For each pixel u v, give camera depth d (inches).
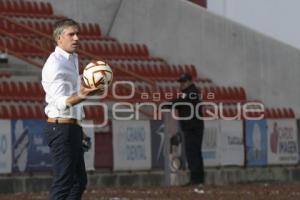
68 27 914.7
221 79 2650.1
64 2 2706.7
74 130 915.4
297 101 2652.6
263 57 2655.0
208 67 2664.9
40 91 2182.6
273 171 2256.4
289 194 1585.9
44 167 1867.6
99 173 1946.4
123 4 2738.7
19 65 2304.4
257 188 1752.0
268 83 2652.6
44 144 1871.3
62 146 910.4
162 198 1493.6
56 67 903.1
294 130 2319.1
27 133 1850.4
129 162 1994.3
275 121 2278.5
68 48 915.4
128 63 2581.2
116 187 1871.3
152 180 2010.3
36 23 2581.2
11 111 1996.8
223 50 2657.5
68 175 915.4
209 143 2146.9
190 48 2682.1
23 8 2630.4
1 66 2268.7
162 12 2696.9
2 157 1808.6
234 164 2188.7
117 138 1982.0
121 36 2721.5
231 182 2116.1
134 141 2006.6
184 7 2687.0
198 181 1850.4
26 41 2352.4
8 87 2167.8
